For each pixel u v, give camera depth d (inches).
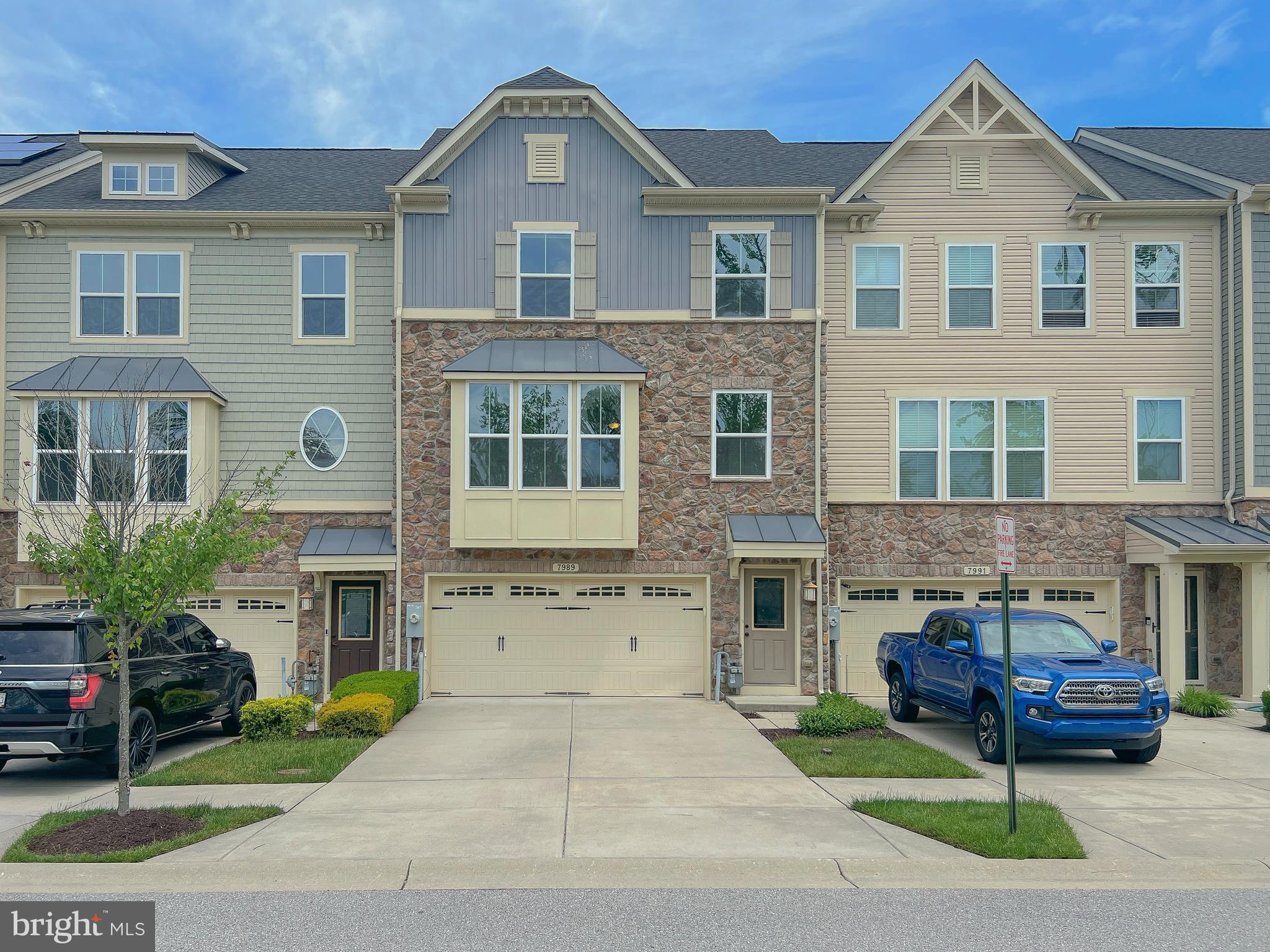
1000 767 422.9
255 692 551.8
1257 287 642.8
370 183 728.3
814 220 644.1
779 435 631.8
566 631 627.8
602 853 283.3
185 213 644.7
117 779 402.0
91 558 311.0
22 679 373.7
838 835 303.0
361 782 380.8
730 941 220.5
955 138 671.8
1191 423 665.6
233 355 655.1
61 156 743.7
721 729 503.8
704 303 637.3
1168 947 218.4
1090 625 661.3
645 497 626.5
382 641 631.2
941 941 221.3
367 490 654.5
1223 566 647.1
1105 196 663.1
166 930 226.5
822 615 633.6
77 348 646.5
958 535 661.3
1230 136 796.0
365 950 213.9
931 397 668.7
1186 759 440.5
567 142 643.5
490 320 633.0
